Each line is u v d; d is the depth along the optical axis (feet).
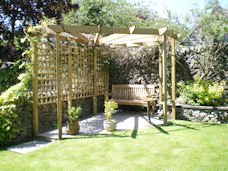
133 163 9.37
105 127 15.14
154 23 26.27
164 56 15.75
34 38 14.85
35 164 9.64
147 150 10.95
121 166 9.09
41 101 15.38
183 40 21.76
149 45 21.43
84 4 33.81
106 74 24.27
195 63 20.76
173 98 17.98
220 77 19.83
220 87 17.58
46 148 11.84
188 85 18.80
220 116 16.39
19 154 11.17
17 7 27.50
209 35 19.66
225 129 14.55
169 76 21.50
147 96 20.20
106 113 15.31
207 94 17.48
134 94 22.77
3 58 26.16
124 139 12.92
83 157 10.27
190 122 16.93
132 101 20.58
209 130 14.38
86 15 32.89
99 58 23.13
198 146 11.32
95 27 13.46
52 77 16.99
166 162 9.38
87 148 11.53
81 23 31.73
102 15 32.91
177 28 22.35
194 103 17.79
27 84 14.79
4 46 26.84
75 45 18.93
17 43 20.94
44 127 15.81
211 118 16.71
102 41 20.77
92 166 9.19
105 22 32.30
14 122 13.50
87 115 21.40
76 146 11.94
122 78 24.68
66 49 18.20
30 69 14.97
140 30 14.37
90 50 21.16
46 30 14.75
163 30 15.02
